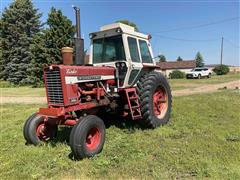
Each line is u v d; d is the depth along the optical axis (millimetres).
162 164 4250
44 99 15883
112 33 6398
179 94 15367
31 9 35594
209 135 5754
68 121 5113
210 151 4715
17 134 6559
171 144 5207
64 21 27125
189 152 4707
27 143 5551
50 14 27297
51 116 4980
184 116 7727
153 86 6414
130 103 6152
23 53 33656
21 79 33500
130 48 6406
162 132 6094
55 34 26969
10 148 5449
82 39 6148
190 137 5660
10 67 33594
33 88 27219
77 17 8805
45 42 27328
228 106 9359
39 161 4594
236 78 33062
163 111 6902
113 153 4832
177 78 39031
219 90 17188
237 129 6176
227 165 4098
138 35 6820
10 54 34156
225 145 5020
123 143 5367
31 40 33750
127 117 6867
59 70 4926
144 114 6262
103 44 6637
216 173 3824
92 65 6184
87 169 4199
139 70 6668
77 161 4543
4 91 23922
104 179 3850
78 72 5242
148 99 6246
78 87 5258
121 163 4363
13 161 4621
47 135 5680
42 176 4020
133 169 4121
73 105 5105
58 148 5199
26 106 12383
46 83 5176
